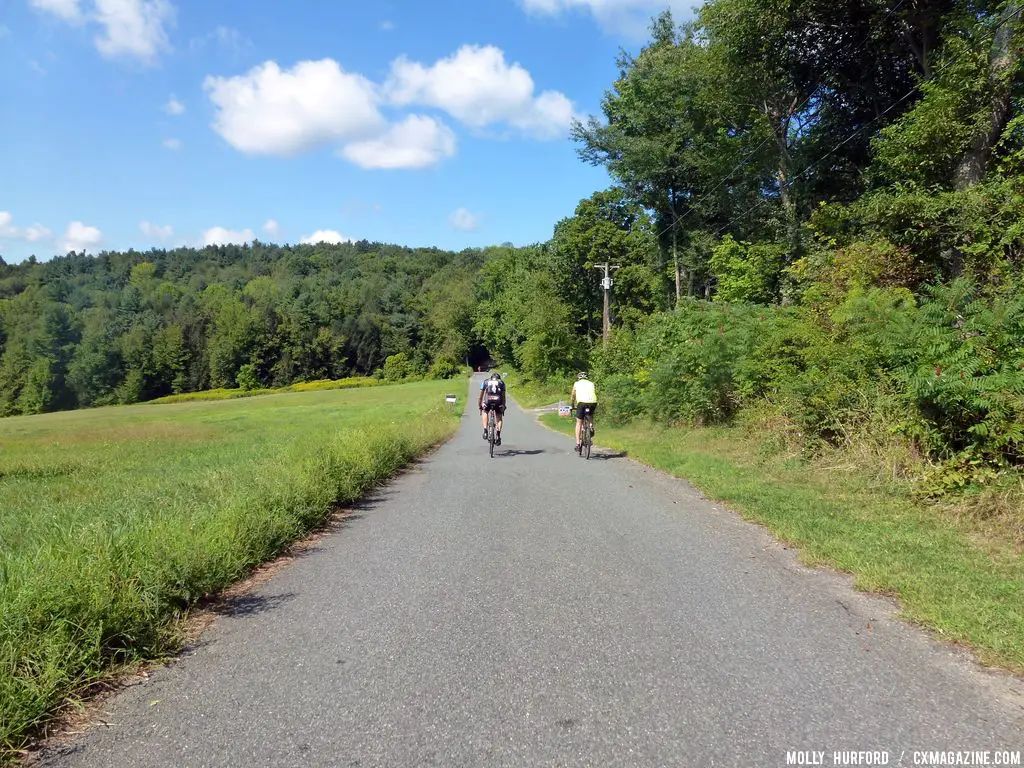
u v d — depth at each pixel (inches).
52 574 165.0
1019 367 272.8
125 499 367.6
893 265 555.2
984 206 512.7
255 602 198.7
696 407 628.1
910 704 127.1
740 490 341.7
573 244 2214.6
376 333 5019.7
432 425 821.9
